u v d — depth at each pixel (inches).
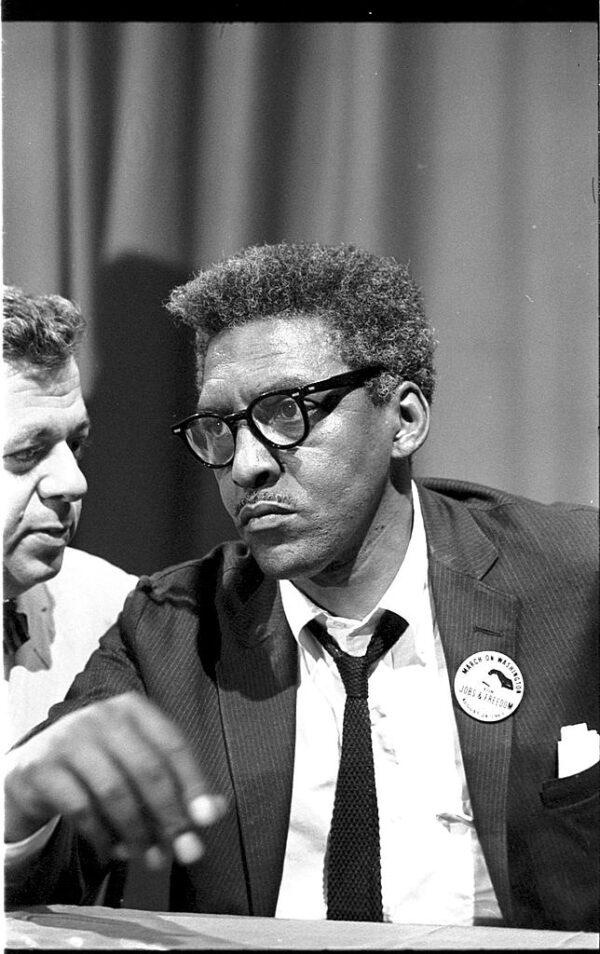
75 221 76.5
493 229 75.6
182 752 66.3
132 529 75.8
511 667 69.0
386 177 76.4
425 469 76.3
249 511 64.3
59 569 73.7
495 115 75.6
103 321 75.8
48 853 63.6
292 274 66.1
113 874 70.0
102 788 64.7
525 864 67.0
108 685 70.1
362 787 67.5
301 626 70.5
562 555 71.5
